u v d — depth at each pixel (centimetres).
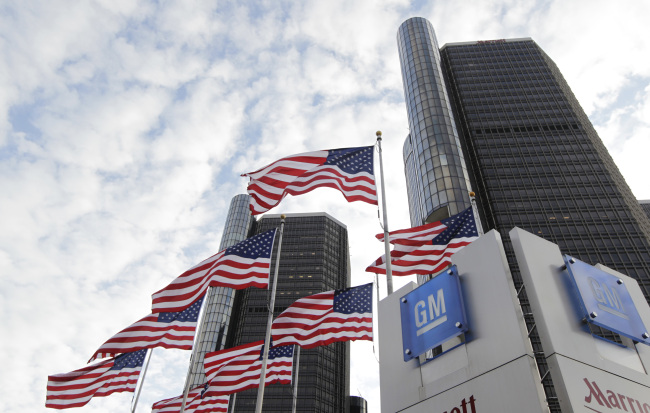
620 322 1058
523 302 5497
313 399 12838
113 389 2953
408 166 16312
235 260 2528
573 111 13650
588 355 959
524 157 12562
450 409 1034
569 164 12306
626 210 11162
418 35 14025
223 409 3381
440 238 2222
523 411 888
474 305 1113
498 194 11738
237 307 16612
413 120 12044
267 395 12862
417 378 1164
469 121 13575
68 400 2822
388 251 2055
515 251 1097
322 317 2528
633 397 948
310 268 16362
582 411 855
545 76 14775
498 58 15550
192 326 2667
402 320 1288
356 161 2462
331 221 18600
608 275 1148
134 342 2525
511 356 966
